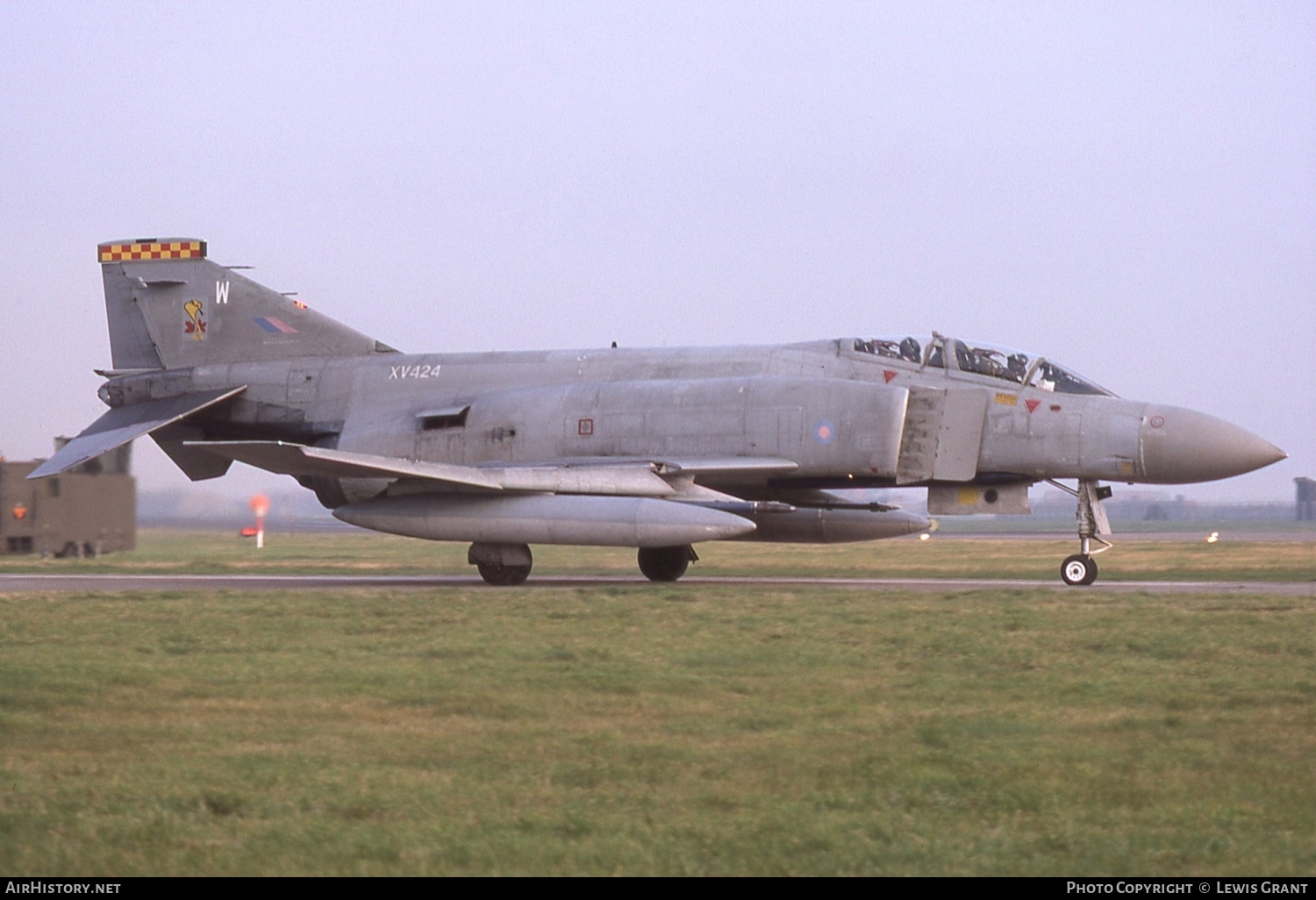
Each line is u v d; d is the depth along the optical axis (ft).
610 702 117.08
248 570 327.06
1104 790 86.84
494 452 273.95
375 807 82.38
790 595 212.43
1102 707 114.21
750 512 269.85
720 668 135.64
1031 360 255.70
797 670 134.31
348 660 143.02
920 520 265.34
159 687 124.88
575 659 142.72
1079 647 148.97
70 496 386.32
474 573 316.60
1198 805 83.46
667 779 89.40
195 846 74.90
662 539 236.84
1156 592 217.97
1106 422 245.86
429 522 252.01
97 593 222.69
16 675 130.62
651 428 263.08
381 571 322.75
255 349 314.14
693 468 253.85
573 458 267.39
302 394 302.86
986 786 87.66
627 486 252.62
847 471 252.01
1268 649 146.61
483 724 107.86
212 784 88.07
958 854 73.82
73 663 139.13
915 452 252.01
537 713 112.16
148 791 86.07
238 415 307.78
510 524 245.86
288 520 550.36
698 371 272.10
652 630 167.63
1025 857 73.72
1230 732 103.96
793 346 271.08
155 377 314.14
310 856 73.05
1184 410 246.27
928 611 185.37
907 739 101.30
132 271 323.78
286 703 117.19
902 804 83.61
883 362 261.24
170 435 319.06
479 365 290.97
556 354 287.28
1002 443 250.16
